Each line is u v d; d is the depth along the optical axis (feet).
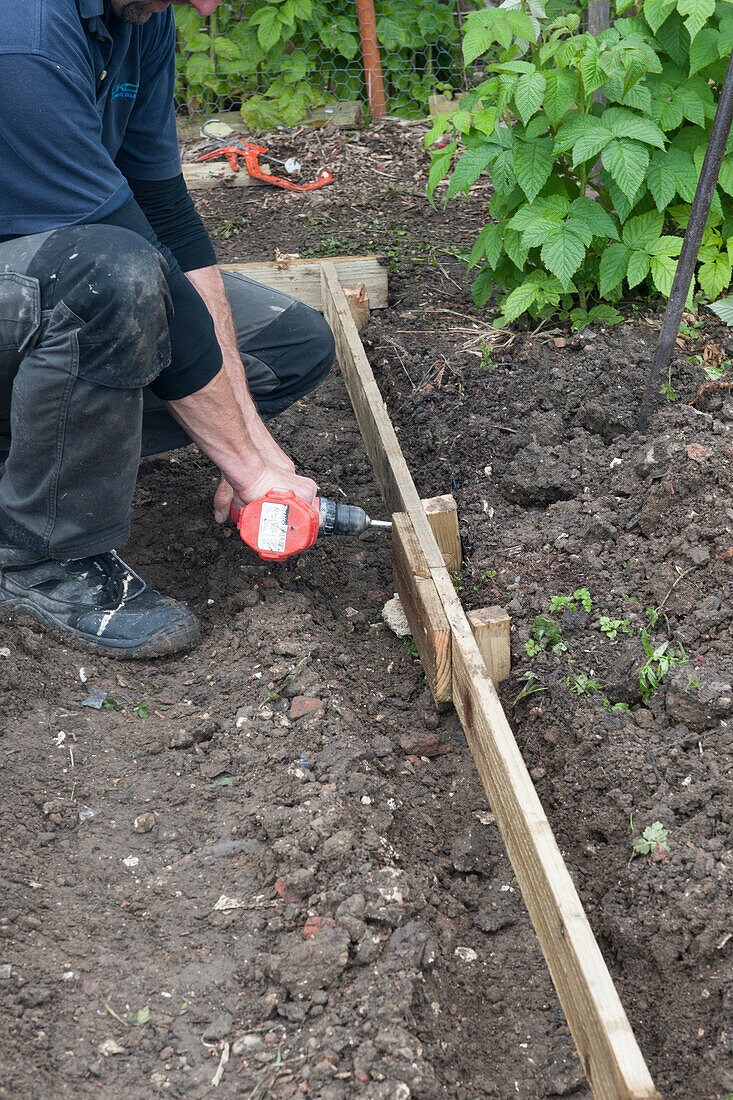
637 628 7.91
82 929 5.84
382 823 6.59
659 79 11.40
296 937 5.81
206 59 20.48
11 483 7.76
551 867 5.47
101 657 8.08
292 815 6.46
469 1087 5.34
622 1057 4.50
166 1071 5.15
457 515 9.45
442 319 12.94
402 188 17.29
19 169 6.85
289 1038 5.33
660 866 6.26
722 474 8.59
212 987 5.59
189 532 9.75
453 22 21.44
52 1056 5.14
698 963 5.81
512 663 7.93
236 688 7.77
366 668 8.37
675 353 11.36
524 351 11.59
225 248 15.40
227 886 6.19
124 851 6.42
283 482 8.41
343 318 12.05
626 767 6.92
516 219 10.91
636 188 10.21
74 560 8.16
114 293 6.75
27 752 7.00
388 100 21.61
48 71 6.55
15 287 6.91
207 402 7.88
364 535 10.09
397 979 5.56
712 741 7.03
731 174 11.09
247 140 19.45
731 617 7.76
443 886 6.55
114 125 7.91
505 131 11.11
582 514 9.18
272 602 8.70
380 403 10.36
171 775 7.01
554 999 5.89
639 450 9.48
